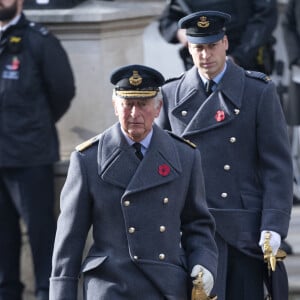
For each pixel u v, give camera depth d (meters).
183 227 24.30
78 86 35.19
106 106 35.31
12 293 33.44
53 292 23.88
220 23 27.20
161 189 23.69
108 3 35.62
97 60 35.03
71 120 35.25
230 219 27.19
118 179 23.64
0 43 32.25
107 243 23.73
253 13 33.50
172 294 23.56
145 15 35.75
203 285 23.53
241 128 27.30
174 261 23.80
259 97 27.36
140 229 23.56
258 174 27.55
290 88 37.47
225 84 27.39
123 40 35.69
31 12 34.97
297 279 34.72
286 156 27.30
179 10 34.34
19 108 32.28
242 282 27.45
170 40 34.59
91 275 23.78
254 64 33.41
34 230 32.75
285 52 37.59
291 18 36.91
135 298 23.52
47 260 32.91
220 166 27.33
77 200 23.73
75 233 23.78
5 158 32.31
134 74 23.38
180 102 27.66
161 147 23.80
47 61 32.25
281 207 26.98
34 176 32.56
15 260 33.47
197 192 24.06
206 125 27.36
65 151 35.19
